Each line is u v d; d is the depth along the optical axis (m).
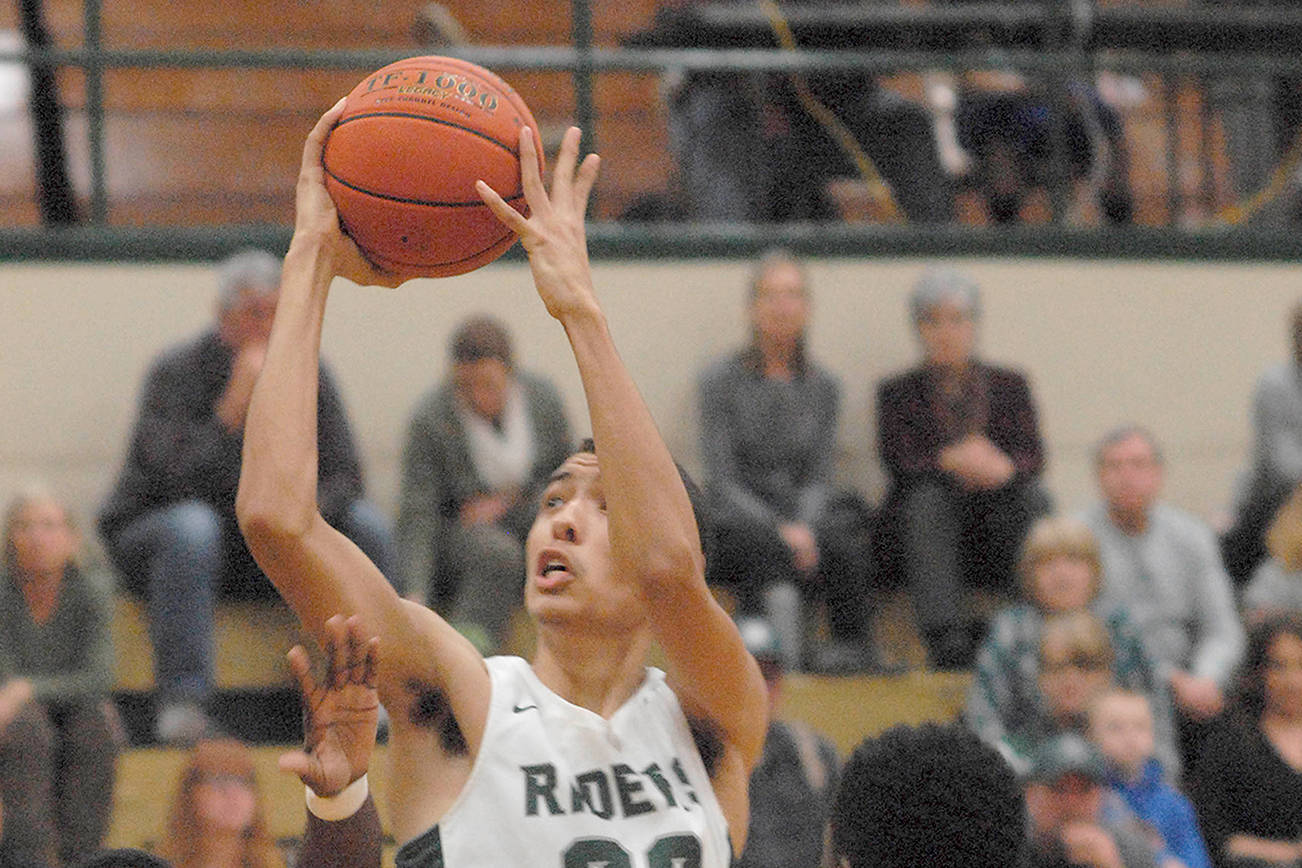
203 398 13.48
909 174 17.31
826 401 15.45
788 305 15.19
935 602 14.68
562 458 14.34
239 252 15.91
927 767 5.20
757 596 14.34
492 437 13.99
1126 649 13.39
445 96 5.41
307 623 5.15
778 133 17.00
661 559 5.07
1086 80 18.02
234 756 11.64
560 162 5.40
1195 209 21.08
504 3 21.16
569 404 16.27
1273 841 12.52
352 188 5.37
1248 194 20.09
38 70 16.53
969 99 17.78
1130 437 14.69
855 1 17.83
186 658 13.02
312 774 4.87
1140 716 12.37
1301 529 14.71
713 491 14.72
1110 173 18.28
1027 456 15.12
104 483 15.60
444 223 5.39
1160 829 12.15
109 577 13.07
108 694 12.88
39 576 12.70
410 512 13.95
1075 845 11.21
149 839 12.70
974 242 17.17
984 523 14.93
